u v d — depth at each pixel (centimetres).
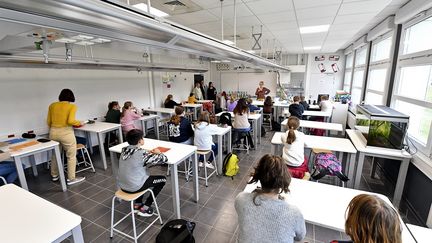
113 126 396
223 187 312
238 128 425
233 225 233
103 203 276
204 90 916
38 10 95
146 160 207
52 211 137
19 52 264
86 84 466
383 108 304
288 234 100
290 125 253
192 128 337
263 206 102
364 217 83
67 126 311
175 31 168
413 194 258
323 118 551
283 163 109
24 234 117
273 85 999
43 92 391
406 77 351
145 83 634
